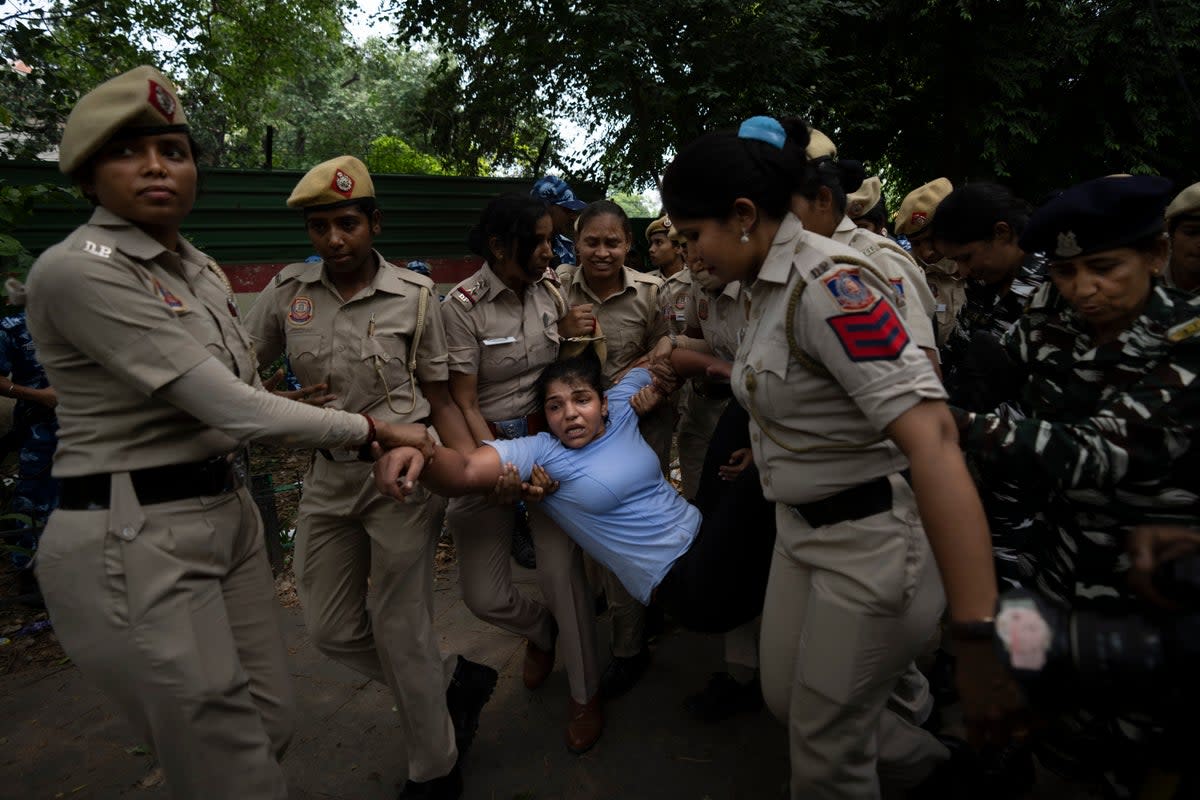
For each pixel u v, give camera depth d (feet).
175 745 5.21
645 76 25.23
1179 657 3.00
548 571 8.07
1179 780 3.97
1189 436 4.64
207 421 5.08
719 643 10.16
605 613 11.21
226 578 5.90
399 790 7.79
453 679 8.14
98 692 9.78
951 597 4.01
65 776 8.25
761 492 6.68
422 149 44.57
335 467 7.04
